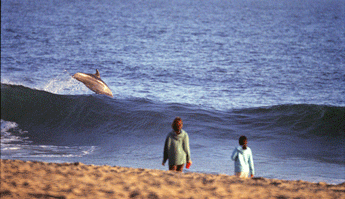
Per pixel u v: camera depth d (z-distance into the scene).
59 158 46.66
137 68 136.88
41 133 59.59
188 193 21.36
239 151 29.11
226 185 23.33
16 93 71.00
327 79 119.50
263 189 22.58
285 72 131.38
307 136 55.94
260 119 63.25
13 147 51.66
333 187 23.55
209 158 45.47
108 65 143.38
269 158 45.75
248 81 115.69
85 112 66.81
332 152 48.62
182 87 106.00
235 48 192.88
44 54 166.00
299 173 39.75
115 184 22.69
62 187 21.52
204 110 68.56
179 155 28.91
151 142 54.88
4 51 170.12
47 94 71.50
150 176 25.08
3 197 19.08
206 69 136.00
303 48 192.38
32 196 19.59
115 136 58.41
